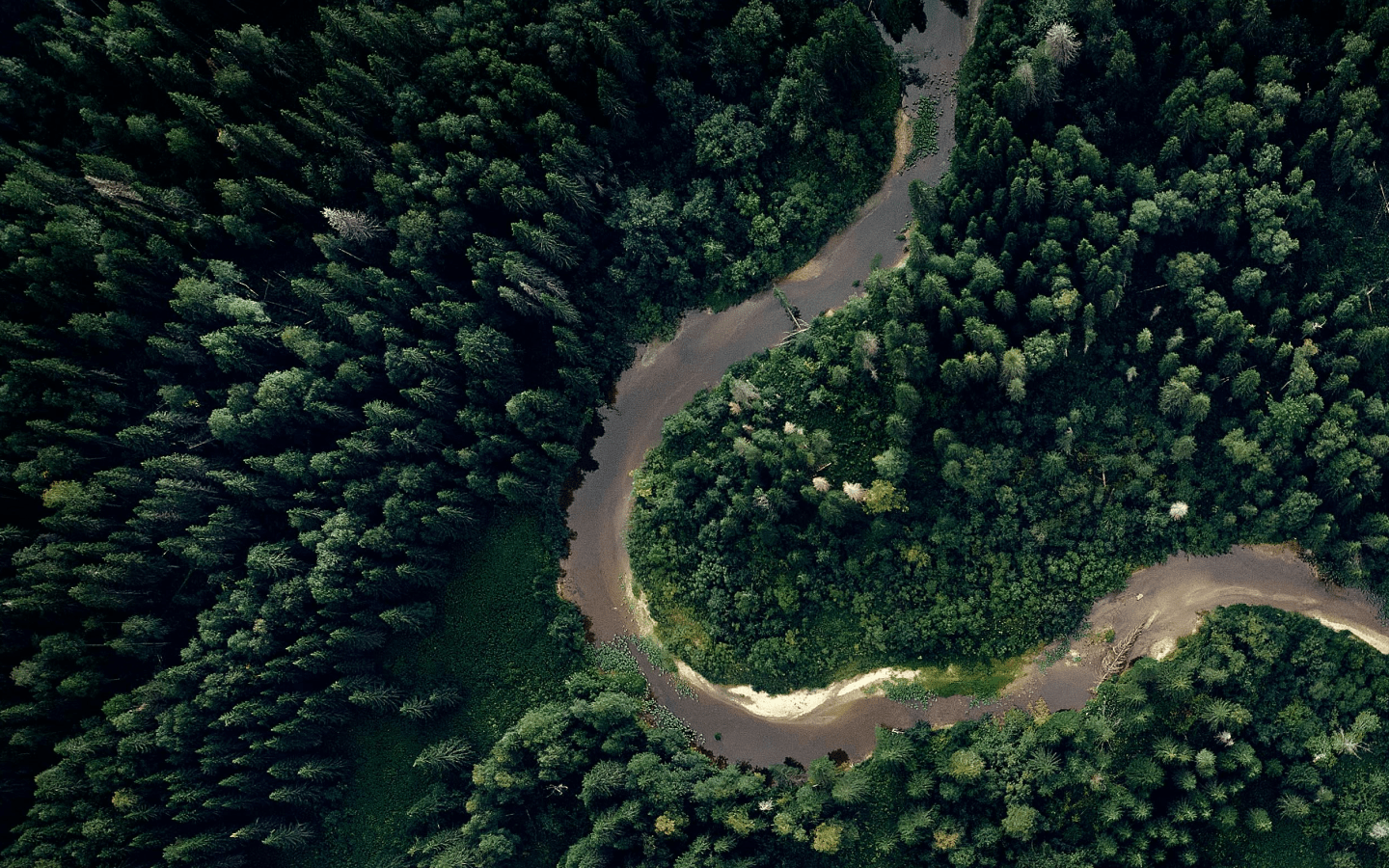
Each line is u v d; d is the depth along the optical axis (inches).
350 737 4111.7
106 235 3762.3
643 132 4151.1
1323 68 3631.9
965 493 3991.1
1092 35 3750.0
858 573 4057.6
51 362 3747.5
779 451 3996.1
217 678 3799.2
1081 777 3769.7
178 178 3981.3
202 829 3870.6
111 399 3841.0
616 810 3919.8
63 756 3745.1
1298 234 3757.4
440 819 4035.4
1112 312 3885.3
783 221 4178.2
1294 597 3951.8
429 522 3964.1
